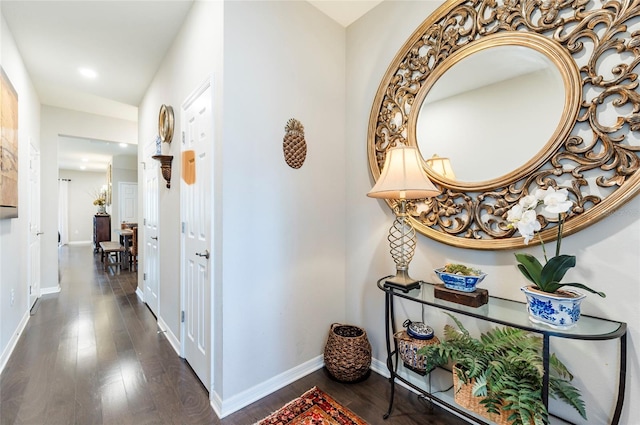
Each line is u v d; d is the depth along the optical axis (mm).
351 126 2346
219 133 1676
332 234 2287
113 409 1664
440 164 1765
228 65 1661
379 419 1621
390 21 2064
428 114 1826
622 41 1180
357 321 2287
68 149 6562
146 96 3598
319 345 2193
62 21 2312
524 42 1441
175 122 2516
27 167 3047
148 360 2229
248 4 1761
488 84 1577
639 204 1143
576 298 1083
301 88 2062
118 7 2166
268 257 1870
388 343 1713
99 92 3658
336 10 2205
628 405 1155
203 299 1907
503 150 1512
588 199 1249
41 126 4016
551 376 1315
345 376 1936
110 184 7750
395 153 1590
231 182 1682
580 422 1263
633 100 1151
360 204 2271
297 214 2043
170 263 2619
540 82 1396
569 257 1092
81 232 10086
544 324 1123
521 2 1462
